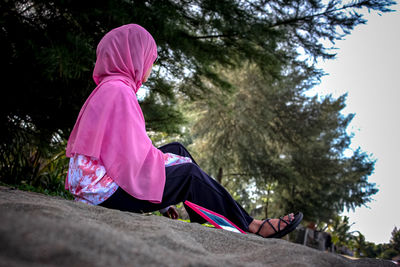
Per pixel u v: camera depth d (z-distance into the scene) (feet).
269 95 46.78
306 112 51.29
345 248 52.85
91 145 4.97
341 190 59.57
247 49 15.52
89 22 11.67
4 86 10.82
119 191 5.00
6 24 9.92
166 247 2.85
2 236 1.80
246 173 49.90
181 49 14.10
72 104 12.33
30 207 3.41
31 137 13.28
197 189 5.45
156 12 12.14
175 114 16.11
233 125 47.60
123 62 5.91
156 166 5.25
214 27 14.56
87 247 2.02
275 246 3.50
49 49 9.73
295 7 15.34
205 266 2.28
